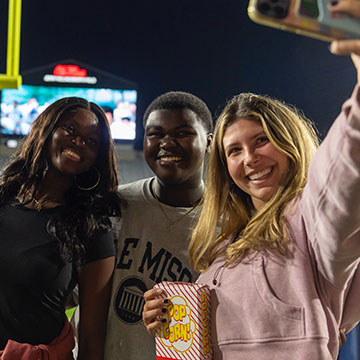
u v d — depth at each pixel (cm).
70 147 154
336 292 103
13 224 148
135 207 170
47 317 144
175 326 117
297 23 63
